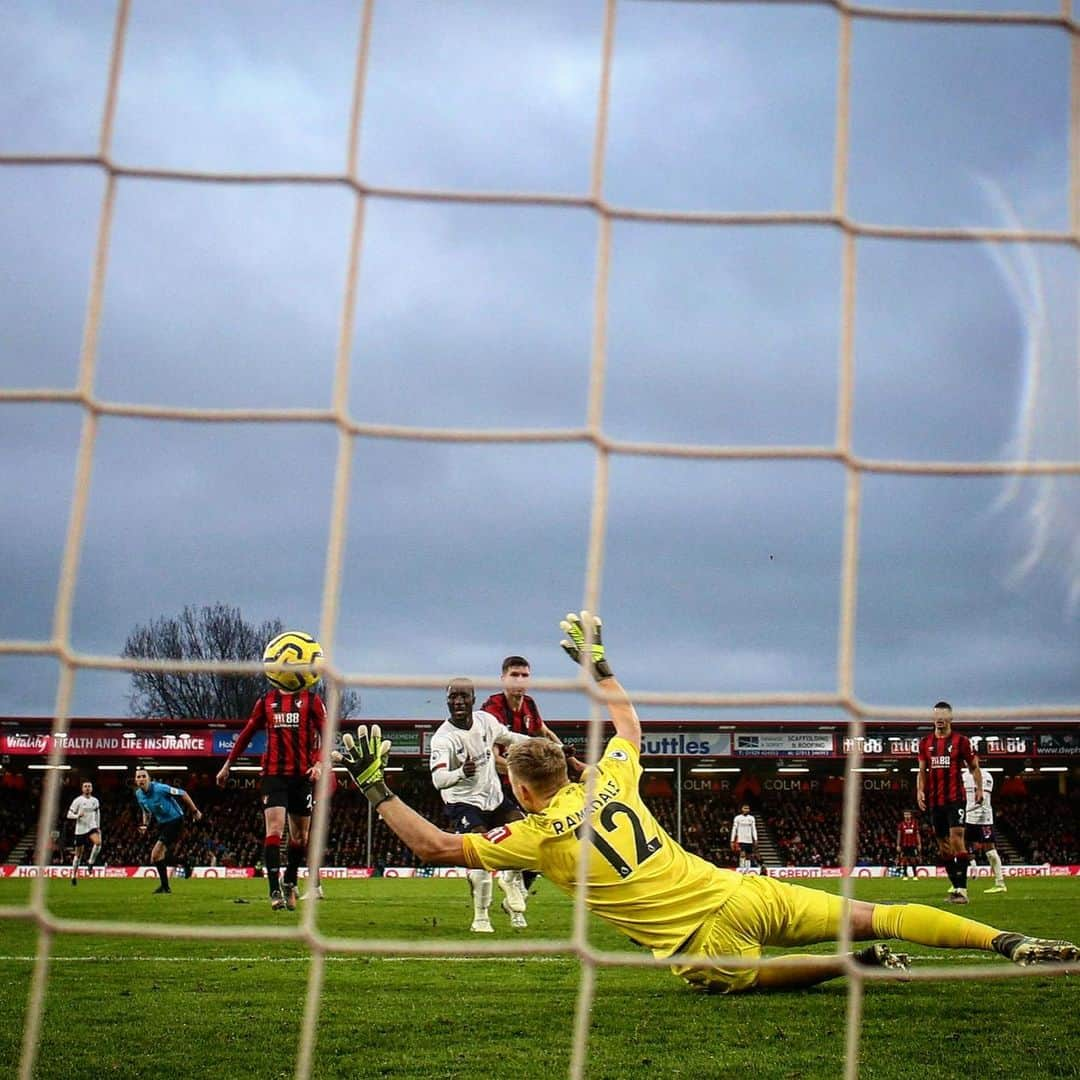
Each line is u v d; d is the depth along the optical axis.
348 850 37.47
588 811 2.88
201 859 37.66
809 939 4.68
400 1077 3.45
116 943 7.03
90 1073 3.51
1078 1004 4.60
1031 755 34.06
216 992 5.02
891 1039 3.93
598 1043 3.90
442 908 10.81
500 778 8.70
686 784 43.88
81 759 37.97
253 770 38.34
